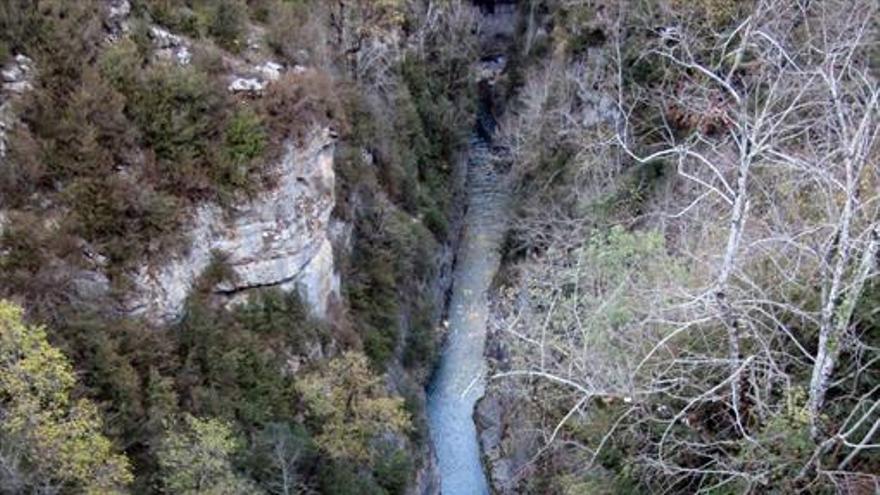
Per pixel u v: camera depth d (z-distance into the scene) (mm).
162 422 18719
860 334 12148
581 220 26266
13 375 14492
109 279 20266
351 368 22844
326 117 24750
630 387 12523
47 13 20109
